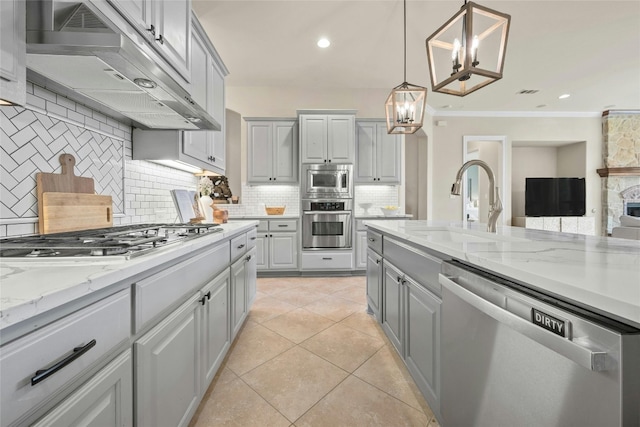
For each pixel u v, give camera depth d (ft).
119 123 5.75
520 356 2.39
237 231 6.42
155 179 7.16
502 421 2.62
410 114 7.61
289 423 4.36
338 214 12.81
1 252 2.85
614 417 1.68
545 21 9.63
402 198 15.01
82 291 2.03
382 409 4.64
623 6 8.91
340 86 14.71
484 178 22.27
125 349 2.66
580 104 17.79
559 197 20.16
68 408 1.99
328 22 9.65
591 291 1.77
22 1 2.78
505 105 17.84
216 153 8.34
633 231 9.32
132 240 3.44
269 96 14.71
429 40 5.76
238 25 9.79
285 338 7.00
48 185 4.12
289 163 13.57
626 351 1.64
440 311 3.95
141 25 4.28
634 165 18.94
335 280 12.39
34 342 1.75
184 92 4.54
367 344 6.70
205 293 4.52
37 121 3.99
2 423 1.56
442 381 3.82
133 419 2.78
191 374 4.04
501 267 2.49
